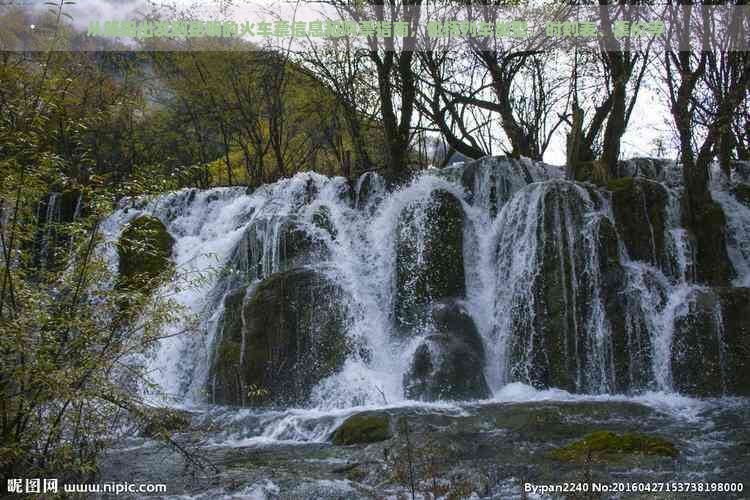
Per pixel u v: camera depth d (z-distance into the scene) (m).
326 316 14.12
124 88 24.80
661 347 13.15
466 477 7.82
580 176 18.36
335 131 27.36
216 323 14.89
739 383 12.70
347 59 24.97
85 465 7.25
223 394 13.96
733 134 19.14
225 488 7.79
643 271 13.79
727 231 15.83
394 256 15.41
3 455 6.82
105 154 25.20
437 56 24.98
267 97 26.28
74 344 7.12
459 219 15.43
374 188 17.92
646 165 19.20
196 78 27.19
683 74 16.36
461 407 11.65
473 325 14.14
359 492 7.62
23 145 7.59
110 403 7.55
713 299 13.18
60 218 18.95
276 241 16.25
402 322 14.68
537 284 14.01
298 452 9.63
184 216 20.19
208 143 30.50
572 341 13.45
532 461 8.47
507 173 17.12
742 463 8.18
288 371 13.69
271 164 30.20
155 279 7.97
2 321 6.74
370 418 10.59
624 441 8.85
